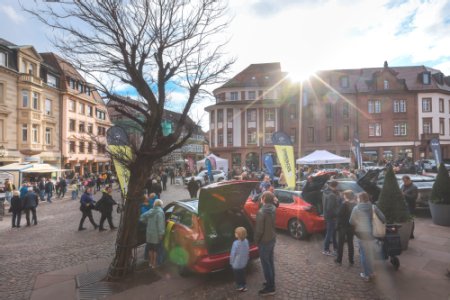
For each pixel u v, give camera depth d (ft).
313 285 17.85
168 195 69.05
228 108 153.28
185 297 16.89
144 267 21.93
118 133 19.61
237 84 153.79
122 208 20.62
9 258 25.38
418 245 24.61
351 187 31.96
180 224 20.84
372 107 140.87
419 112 138.00
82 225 36.70
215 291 17.57
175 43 18.54
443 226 30.71
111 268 19.70
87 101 140.67
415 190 29.63
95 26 16.97
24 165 71.87
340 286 17.57
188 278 19.61
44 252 26.94
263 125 149.07
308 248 25.23
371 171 34.40
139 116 21.20
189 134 19.90
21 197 42.73
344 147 140.97
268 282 16.76
